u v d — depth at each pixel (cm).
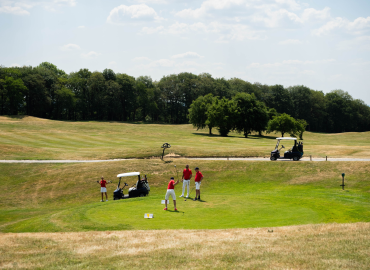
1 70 9888
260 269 779
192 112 8856
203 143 5634
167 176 3130
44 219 1605
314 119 13488
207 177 3102
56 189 2869
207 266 812
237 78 14700
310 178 2839
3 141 5038
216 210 1645
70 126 7975
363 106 13838
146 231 1231
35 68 11106
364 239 1002
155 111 12569
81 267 835
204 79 12694
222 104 7994
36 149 4359
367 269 757
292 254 880
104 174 3136
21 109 10856
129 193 2327
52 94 10850
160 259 878
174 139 6412
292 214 1566
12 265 861
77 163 3500
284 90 12975
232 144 5444
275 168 3142
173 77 13550
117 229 1323
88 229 1341
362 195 2161
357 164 2969
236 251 923
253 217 1499
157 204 1786
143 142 5712
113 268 820
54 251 990
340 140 9181
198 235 1143
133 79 12425
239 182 2969
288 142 6222
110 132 7356
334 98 13738
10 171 3219
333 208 1705
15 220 2139
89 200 2678
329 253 877
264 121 8219
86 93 11562
